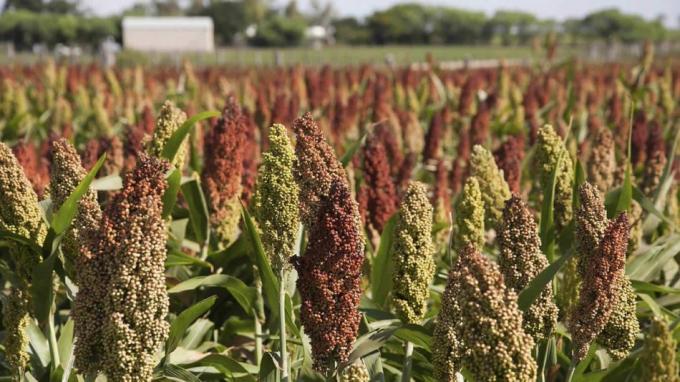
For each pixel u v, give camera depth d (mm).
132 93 20062
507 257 3818
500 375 3062
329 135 11797
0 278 6016
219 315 6148
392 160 9227
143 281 3217
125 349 3236
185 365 4750
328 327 3574
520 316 3064
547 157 5719
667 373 3104
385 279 5324
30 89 23031
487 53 74750
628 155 5266
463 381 3893
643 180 7820
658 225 7480
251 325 5980
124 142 7969
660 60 47062
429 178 11258
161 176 3453
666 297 5551
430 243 4125
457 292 3545
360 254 3570
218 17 134000
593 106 17156
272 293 4539
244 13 134125
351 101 14312
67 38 109562
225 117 5852
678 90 20609
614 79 21547
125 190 3363
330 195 3506
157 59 50469
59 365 4320
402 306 4133
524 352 3041
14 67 31500
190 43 90375
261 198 4098
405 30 129625
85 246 3332
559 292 4883
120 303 3213
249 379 4801
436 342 3623
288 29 127312
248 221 4336
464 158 11047
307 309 3574
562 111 16141
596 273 3676
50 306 4383
